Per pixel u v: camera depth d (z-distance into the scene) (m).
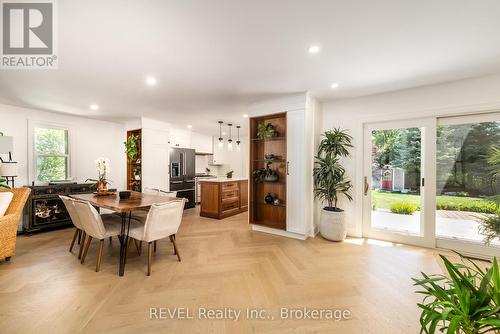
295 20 1.67
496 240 2.80
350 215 3.68
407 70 2.56
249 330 1.60
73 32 1.80
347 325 1.65
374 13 1.60
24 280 2.24
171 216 2.60
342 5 1.51
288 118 3.54
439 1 1.48
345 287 2.15
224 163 7.84
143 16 1.61
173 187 5.64
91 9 1.53
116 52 2.12
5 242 2.60
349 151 3.66
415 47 2.07
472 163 2.93
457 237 3.01
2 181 3.26
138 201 2.82
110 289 2.09
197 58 2.25
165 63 2.35
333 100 3.77
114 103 3.82
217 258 2.80
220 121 5.34
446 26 1.75
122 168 5.48
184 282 2.22
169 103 3.83
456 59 2.30
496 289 0.93
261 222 3.98
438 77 2.76
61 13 1.57
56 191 4.01
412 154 3.28
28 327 1.60
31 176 4.12
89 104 3.87
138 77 2.70
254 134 4.07
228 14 1.59
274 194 3.97
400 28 1.78
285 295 2.01
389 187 3.45
